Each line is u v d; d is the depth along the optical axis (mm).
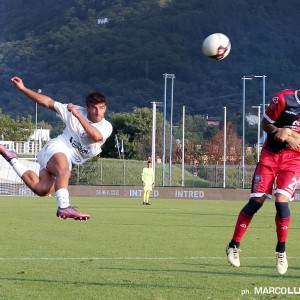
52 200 72125
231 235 30188
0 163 95625
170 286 16250
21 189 89312
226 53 16938
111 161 109562
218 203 70125
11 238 27906
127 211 50906
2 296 14852
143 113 164000
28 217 42188
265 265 20062
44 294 15156
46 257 21516
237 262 17219
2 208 53531
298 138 16328
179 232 31703
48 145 16172
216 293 15375
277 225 16578
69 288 15906
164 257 21828
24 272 18219
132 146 158750
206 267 19500
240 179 104812
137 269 18969
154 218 42562
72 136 16109
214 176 112562
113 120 163250
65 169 15828
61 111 16125
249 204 16906
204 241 27312
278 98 16609
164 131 103438
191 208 57031
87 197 85125
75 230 32344
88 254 22469
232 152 162875
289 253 23109
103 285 16328
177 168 119312
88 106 15922
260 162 16906
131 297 14836
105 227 34469
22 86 16016
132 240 27484
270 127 16562
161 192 86625
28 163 74562
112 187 87062
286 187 16547
